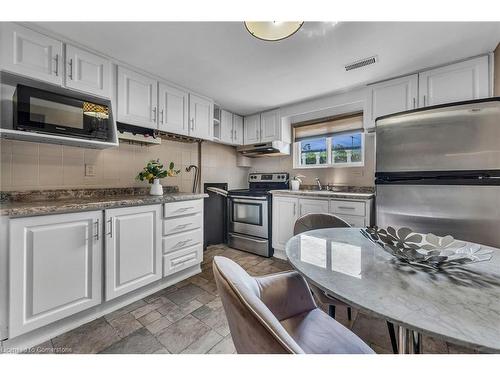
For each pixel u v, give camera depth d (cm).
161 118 228
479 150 155
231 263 79
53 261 137
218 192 314
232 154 370
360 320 159
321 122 315
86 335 141
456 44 167
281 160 359
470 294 63
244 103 299
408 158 181
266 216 292
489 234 153
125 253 172
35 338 133
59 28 152
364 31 153
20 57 145
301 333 87
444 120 166
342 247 106
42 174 178
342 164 299
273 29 126
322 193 252
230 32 156
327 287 68
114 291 166
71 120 165
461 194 160
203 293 196
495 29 150
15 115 146
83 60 173
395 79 219
